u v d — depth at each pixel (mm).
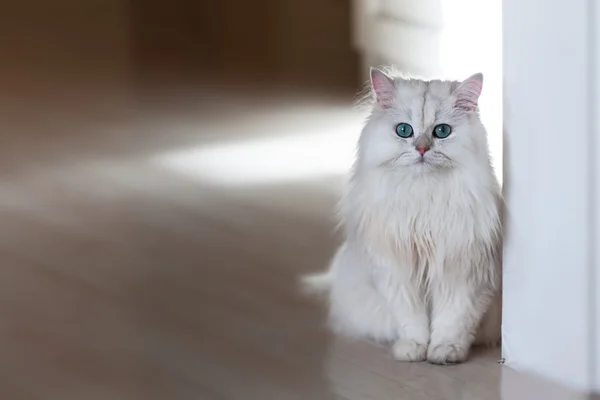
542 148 2236
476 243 2375
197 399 2217
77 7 7348
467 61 4727
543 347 2322
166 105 5465
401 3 5422
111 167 4336
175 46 6766
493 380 2326
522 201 2309
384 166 2391
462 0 4781
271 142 4711
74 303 2822
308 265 3160
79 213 3693
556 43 2158
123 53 6660
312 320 2729
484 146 2398
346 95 5578
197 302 2850
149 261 3189
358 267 2566
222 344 2553
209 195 3941
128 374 2355
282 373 2369
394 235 2410
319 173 4238
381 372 2383
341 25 6023
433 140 2342
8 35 7039
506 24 2258
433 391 2268
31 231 3480
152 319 2713
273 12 6465
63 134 4898
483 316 2488
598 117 2119
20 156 4520
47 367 2391
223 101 5531
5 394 2236
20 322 2676
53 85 5930
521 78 2256
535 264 2303
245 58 6469
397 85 2416
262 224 3586
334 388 2285
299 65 6238
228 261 3201
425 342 2488
